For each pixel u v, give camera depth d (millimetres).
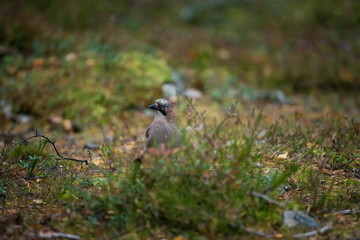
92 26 20906
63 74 15078
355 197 7711
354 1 28391
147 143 8398
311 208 7203
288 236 6535
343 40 24125
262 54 20766
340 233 6625
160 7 27016
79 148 11281
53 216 6996
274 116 14117
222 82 17375
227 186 6695
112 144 11039
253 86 18000
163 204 6613
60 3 22641
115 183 7324
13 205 7426
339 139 9883
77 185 8188
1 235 6438
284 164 9016
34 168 9016
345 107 15750
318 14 26781
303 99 16906
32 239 6391
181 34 22422
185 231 6602
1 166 9141
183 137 8023
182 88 15867
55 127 13148
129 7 26234
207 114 13906
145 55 16656
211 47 20953
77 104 13930
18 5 21500
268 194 7305
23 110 14000
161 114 8742
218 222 6484
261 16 26344
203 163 6895
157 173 6793
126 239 6461
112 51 15844
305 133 10773
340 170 8914
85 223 6777
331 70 19172
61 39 17781
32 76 15055
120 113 13867
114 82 14781
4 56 16734
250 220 6820
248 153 7547
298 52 21406
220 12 26641
